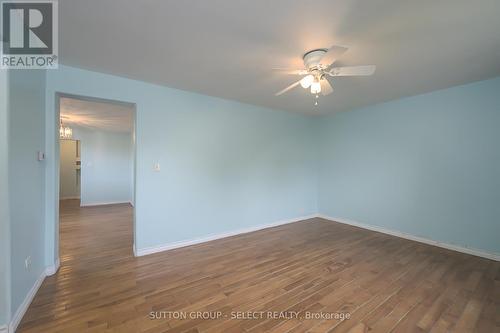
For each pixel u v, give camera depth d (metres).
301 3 1.47
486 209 2.86
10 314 1.54
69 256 2.87
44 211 2.29
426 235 3.40
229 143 3.71
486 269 2.57
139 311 1.81
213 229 3.56
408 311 1.84
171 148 3.12
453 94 3.09
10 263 1.55
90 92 2.54
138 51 2.12
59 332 1.58
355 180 4.36
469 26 1.71
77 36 1.86
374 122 4.02
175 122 3.14
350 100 3.72
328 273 2.47
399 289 2.16
